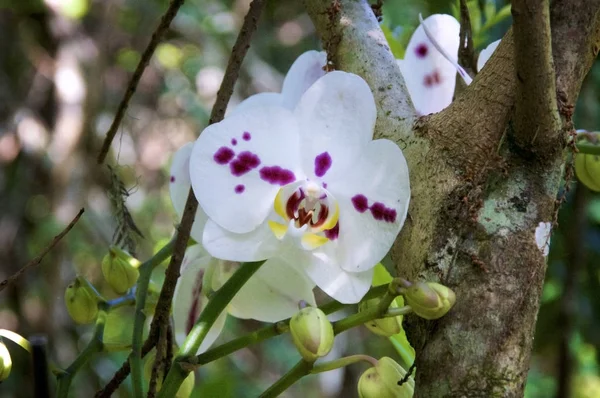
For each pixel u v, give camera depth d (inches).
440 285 25.6
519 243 26.3
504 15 38.4
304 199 27.8
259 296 30.1
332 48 30.3
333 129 27.5
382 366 28.0
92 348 30.7
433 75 32.5
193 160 27.4
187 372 27.5
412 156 27.7
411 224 27.3
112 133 31.1
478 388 25.7
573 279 45.8
